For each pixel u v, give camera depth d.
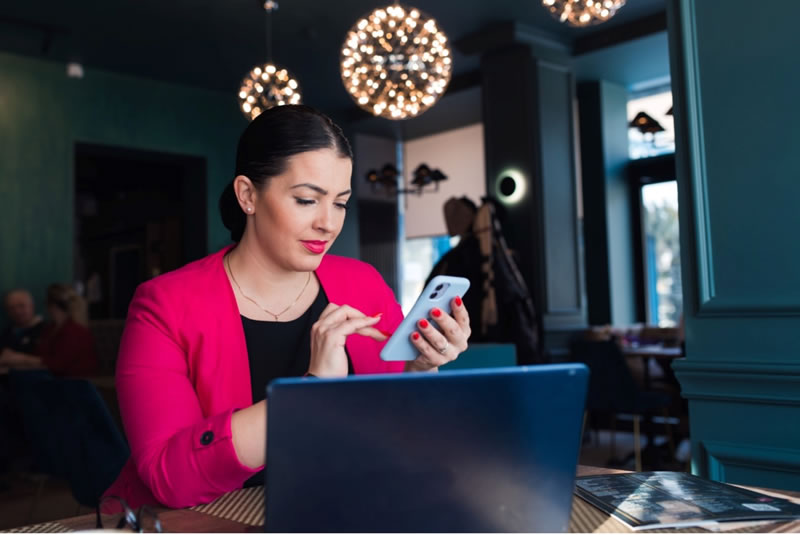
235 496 1.04
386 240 9.50
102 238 11.70
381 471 0.66
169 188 9.89
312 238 1.15
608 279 7.13
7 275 6.22
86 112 6.75
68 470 2.35
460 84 7.17
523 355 4.86
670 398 4.52
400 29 2.90
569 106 6.52
